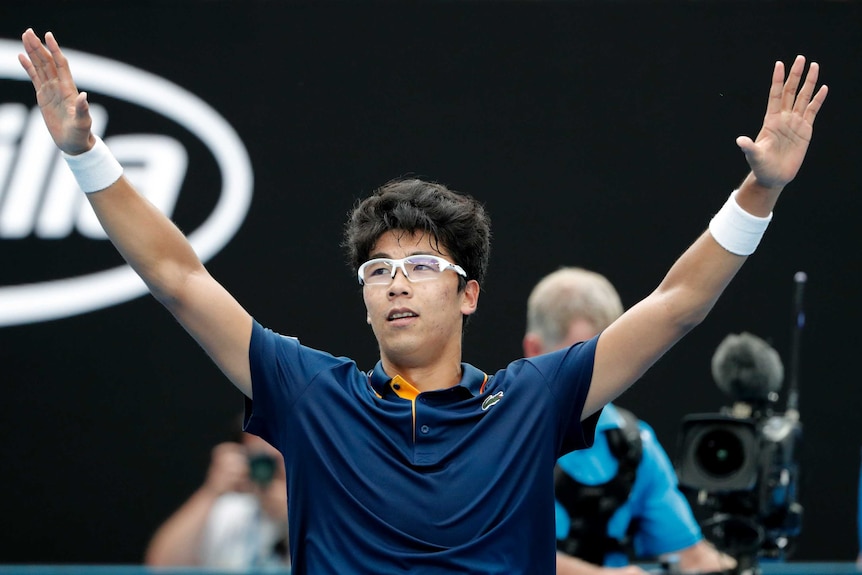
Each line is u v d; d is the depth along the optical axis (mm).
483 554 10219
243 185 24078
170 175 24031
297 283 23938
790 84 10711
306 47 24438
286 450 10867
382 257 11086
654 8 24500
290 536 10859
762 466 15602
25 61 10781
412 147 24281
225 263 23906
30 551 23031
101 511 23141
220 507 21391
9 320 23500
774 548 16266
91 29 24344
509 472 10500
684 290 10758
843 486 23406
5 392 23344
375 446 10570
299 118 24281
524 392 10875
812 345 23859
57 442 23297
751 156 10445
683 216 24188
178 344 23578
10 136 23969
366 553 10250
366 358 23828
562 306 17219
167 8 24406
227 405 23500
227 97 24281
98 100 24141
